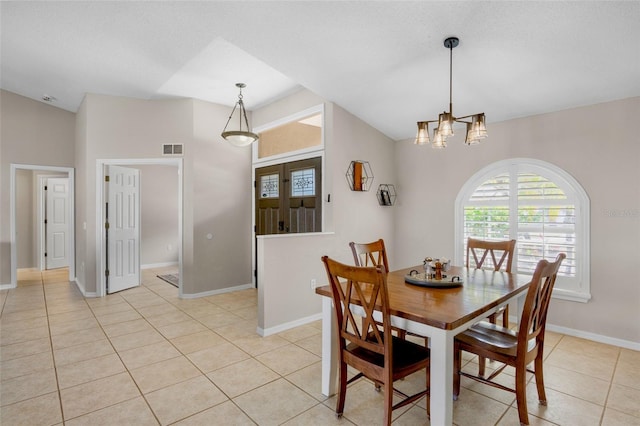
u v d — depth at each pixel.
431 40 2.72
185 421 2.05
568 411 2.15
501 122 3.80
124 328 3.59
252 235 5.42
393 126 4.37
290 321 3.61
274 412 2.15
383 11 2.48
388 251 4.69
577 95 3.14
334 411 2.16
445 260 2.61
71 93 4.83
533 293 1.90
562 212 3.40
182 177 4.81
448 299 2.04
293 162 4.59
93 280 4.87
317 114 4.24
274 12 2.61
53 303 4.51
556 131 3.44
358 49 2.96
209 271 4.95
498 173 3.83
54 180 6.96
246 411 2.15
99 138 4.79
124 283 5.26
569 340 3.25
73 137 5.77
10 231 5.29
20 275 6.31
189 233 4.78
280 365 2.77
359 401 2.28
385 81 3.43
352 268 1.86
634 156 3.01
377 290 1.79
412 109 3.89
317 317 3.87
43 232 6.81
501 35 2.54
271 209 5.04
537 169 3.56
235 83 4.25
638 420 2.06
